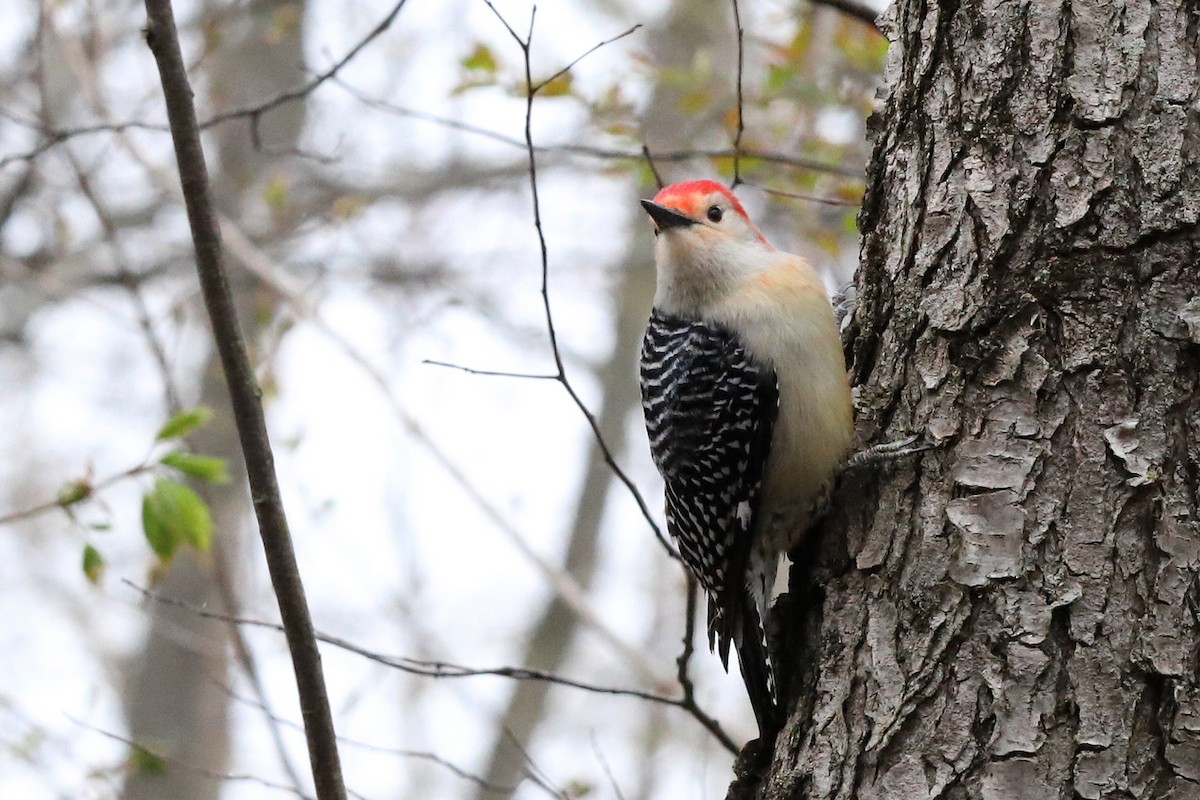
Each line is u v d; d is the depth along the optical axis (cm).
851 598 845
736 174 1134
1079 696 730
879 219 941
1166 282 777
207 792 2105
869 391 907
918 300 867
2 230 2220
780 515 985
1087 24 832
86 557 1230
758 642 1012
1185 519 741
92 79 1970
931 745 759
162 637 2156
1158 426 759
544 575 1609
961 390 822
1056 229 811
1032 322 803
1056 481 773
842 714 809
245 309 2277
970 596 776
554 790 1101
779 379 995
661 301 1101
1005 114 850
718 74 1723
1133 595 738
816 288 1027
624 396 2580
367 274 2480
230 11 2283
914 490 833
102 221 1870
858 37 1639
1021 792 725
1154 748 713
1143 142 801
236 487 2170
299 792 1154
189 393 2405
